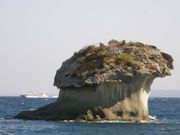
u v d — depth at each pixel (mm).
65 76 144875
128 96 142625
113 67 140000
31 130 118750
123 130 122188
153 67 145125
